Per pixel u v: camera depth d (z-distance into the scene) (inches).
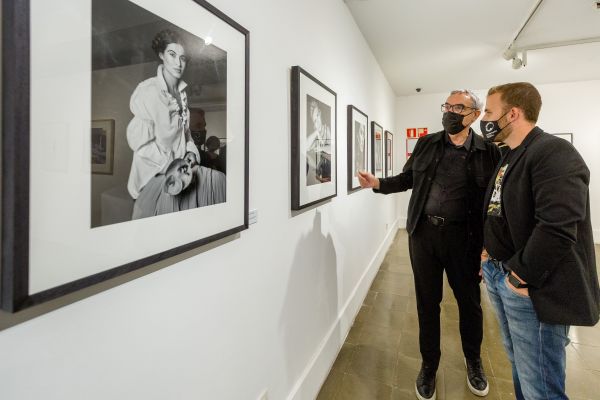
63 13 19.6
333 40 81.0
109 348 25.3
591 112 193.9
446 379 73.8
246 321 44.2
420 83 193.2
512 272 44.0
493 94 49.8
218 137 35.2
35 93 18.3
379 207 156.4
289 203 56.5
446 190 65.4
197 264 34.9
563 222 38.1
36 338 20.4
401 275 143.6
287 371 56.7
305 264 64.2
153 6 26.3
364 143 116.9
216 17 34.3
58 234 19.9
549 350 42.9
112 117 23.1
